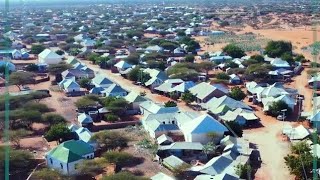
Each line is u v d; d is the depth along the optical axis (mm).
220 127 74750
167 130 77250
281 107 88125
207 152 68438
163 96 105875
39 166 64562
